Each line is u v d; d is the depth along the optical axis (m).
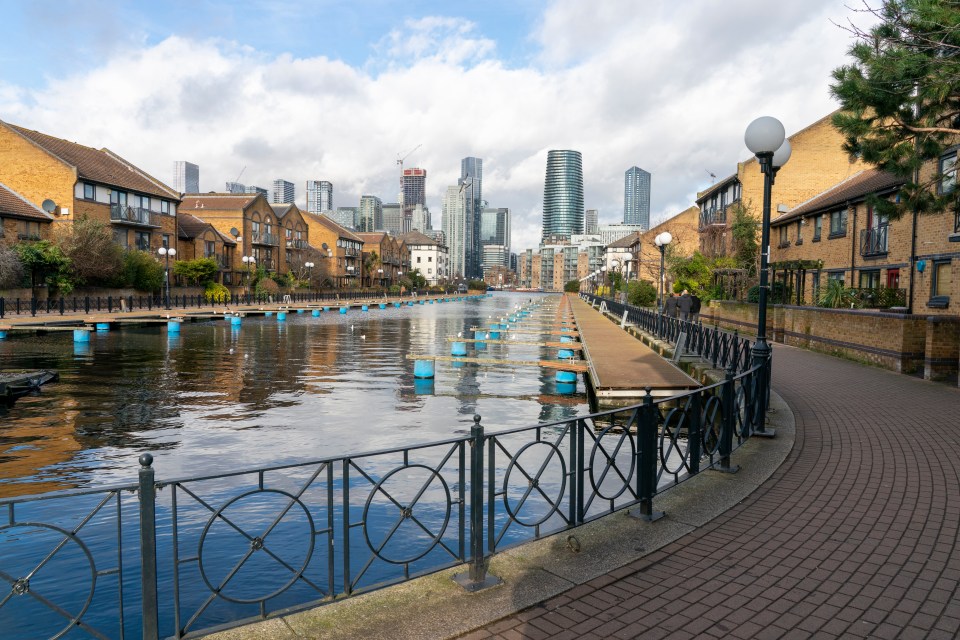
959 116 10.88
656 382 14.27
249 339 31.88
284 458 10.70
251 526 7.50
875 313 16.33
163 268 50.81
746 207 37.38
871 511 5.75
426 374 19.72
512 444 11.95
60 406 14.83
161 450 11.05
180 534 7.24
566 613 3.93
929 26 9.40
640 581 4.37
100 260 42.25
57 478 9.41
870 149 10.74
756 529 5.34
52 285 39.81
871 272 23.78
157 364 22.20
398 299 89.94
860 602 4.04
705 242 47.81
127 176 53.06
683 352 19.75
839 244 26.53
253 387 17.89
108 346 27.33
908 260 20.80
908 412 10.25
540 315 56.28
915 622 3.79
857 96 10.12
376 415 14.37
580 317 45.00
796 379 13.88
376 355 26.03
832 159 36.34
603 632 3.70
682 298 23.67
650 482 5.60
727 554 4.82
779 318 23.56
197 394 16.66
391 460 10.56
